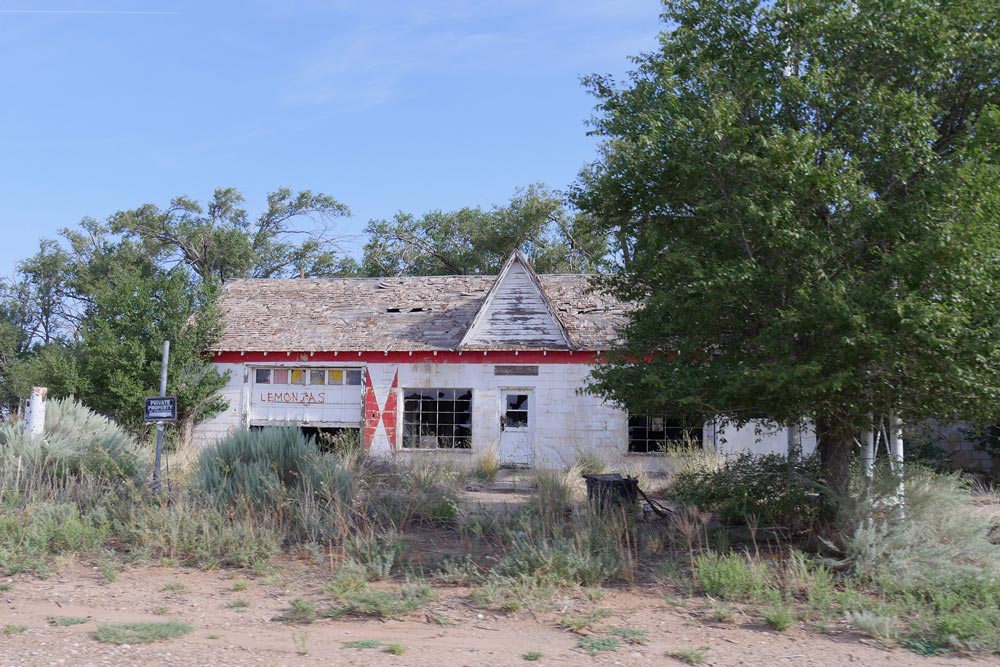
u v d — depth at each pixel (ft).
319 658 19.80
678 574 28.17
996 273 25.35
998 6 29.25
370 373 69.41
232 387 70.85
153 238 133.18
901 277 26.17
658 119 30.27
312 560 29.94
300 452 37.93
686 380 29.04
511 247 120.67
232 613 23.84
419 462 46.09
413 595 25.00
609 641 21.29
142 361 66.39
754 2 31.37
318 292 79.92
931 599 25.32
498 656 20.16
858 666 19.81
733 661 20.04
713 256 29.50
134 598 25.32
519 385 67.41
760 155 28.94
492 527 33.88
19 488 36.50
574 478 47.09
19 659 19.44
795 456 34.14
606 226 33.19
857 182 27.63
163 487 36.22
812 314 26.18
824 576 26.08
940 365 25.49
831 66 29.94
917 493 29.63
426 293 77.77
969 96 30.55
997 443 61.31
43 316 139.74
